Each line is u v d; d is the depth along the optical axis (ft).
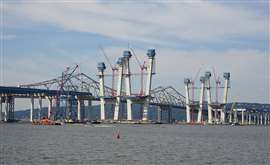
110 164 410.72
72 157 454.40
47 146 577.43
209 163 432.25
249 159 468.75
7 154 469.16
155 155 489.67
